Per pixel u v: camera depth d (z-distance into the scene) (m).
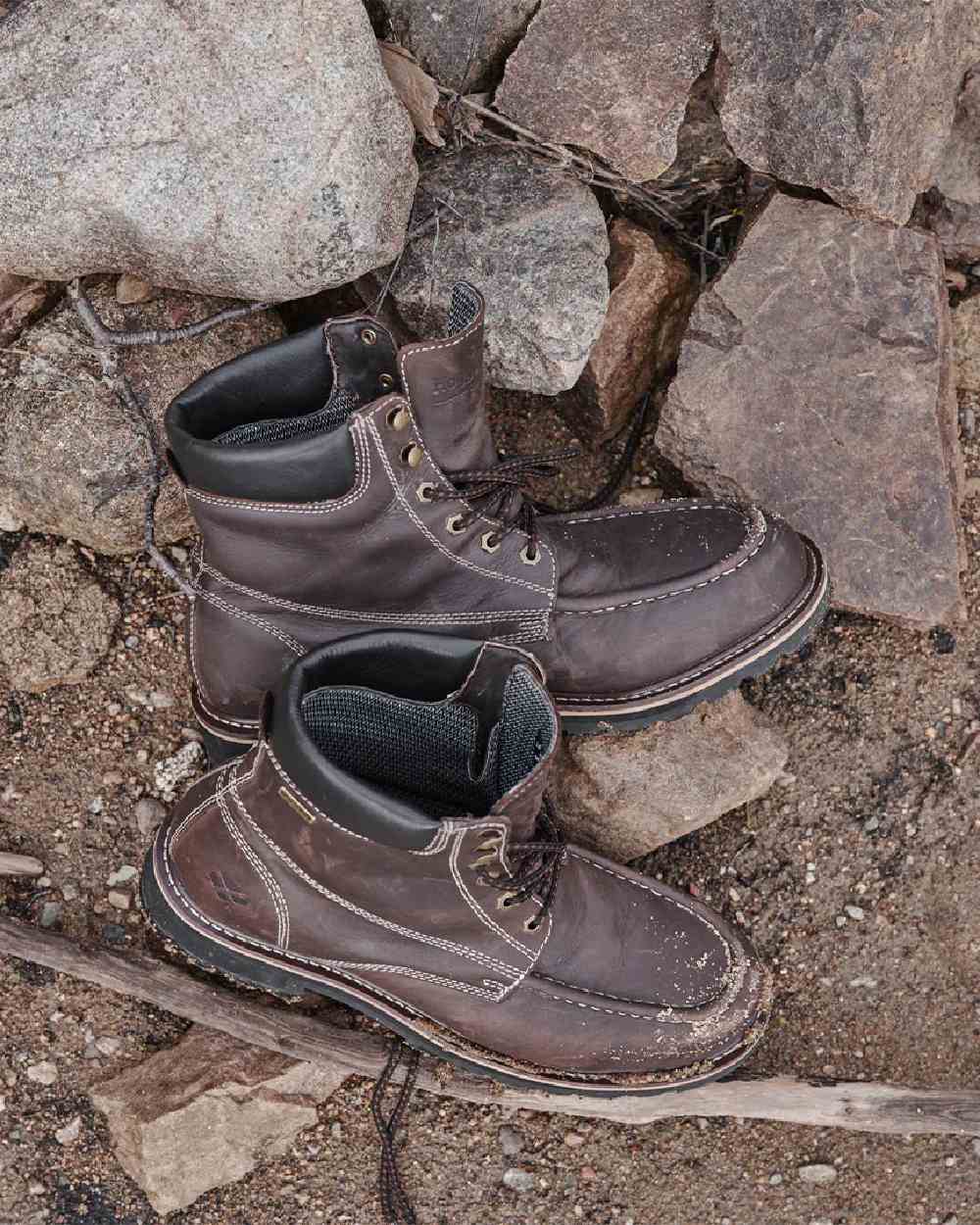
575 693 1.77
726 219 2.04
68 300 1.86
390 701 1.56
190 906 1.65
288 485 1.52
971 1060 2.00
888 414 1.89
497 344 1.85
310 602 1.67
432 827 1.41
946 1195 1.97
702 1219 1.94
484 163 1.91
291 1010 1.87
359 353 1.61
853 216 1.89
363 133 1.67
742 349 1.91
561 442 2.07
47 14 1.62
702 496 1.98
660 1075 1.76
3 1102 1.89
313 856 1.51
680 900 1.82
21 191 1.63
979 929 2.01
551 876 1.64
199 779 1.69
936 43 1.75
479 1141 1.92
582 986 1.70
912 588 1.91
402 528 1.60
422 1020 1.72
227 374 1.58
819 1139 1.96
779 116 1.78
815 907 2.00
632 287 1.94
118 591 1.97
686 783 1.88
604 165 1.95
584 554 1.75
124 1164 1.85
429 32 1.84
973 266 2.06
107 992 1.90
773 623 1.74
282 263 1.69
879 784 2.01
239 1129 1.84
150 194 1.63
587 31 1.79
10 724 1.96
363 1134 1.91
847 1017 1.99
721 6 1.75
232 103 1.61
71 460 1.80
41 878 1.94
